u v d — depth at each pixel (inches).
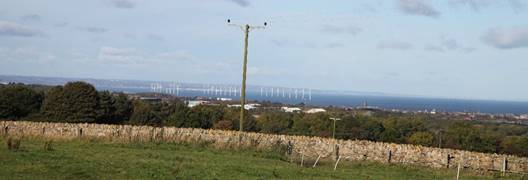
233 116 3789.4
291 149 1704.0
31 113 3501.5
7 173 973.2
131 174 1037.2
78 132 1798.7
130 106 3934.5
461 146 3011.8
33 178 952.9
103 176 1008.2
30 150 1298.0
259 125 3777.1
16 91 3501.5
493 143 3011.8
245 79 1946.4
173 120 3599.9
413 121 3823.8
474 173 1489.9
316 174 1231.5
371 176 1299.2
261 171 1194.0
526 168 1494.8
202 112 3737.7
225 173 1129.4
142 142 1679.4
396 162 1610.5
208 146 1685.5
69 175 994.7
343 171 1355.8
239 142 1711.4
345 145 1672.0
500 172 1486.2
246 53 1952.5
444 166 1561.3
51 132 1817.2
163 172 1080.2
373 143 1656.0
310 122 3700.8
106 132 1790.1
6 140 1561.3
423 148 1598.2
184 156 1428.4
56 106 3366.1
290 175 1178.0
